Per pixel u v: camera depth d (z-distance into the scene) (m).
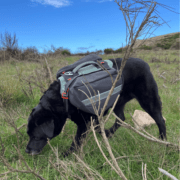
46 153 2.40
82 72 2.28
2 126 2.95
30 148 2.15
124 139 2.78
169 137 2.74
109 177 1.94
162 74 7.08
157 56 13.32
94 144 2.54
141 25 0.94
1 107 2.29
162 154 2.23
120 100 2.77
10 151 2.29
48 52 4.73
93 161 2.23
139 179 1.93
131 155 2.29
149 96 2.62
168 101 4.34
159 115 2.68
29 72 6.53
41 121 2.14
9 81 4.25
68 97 2.10
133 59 2.62
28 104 3.97
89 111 2.09
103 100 2.16
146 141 2.55
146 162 2.16
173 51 16.09
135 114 3.61
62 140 2.73
